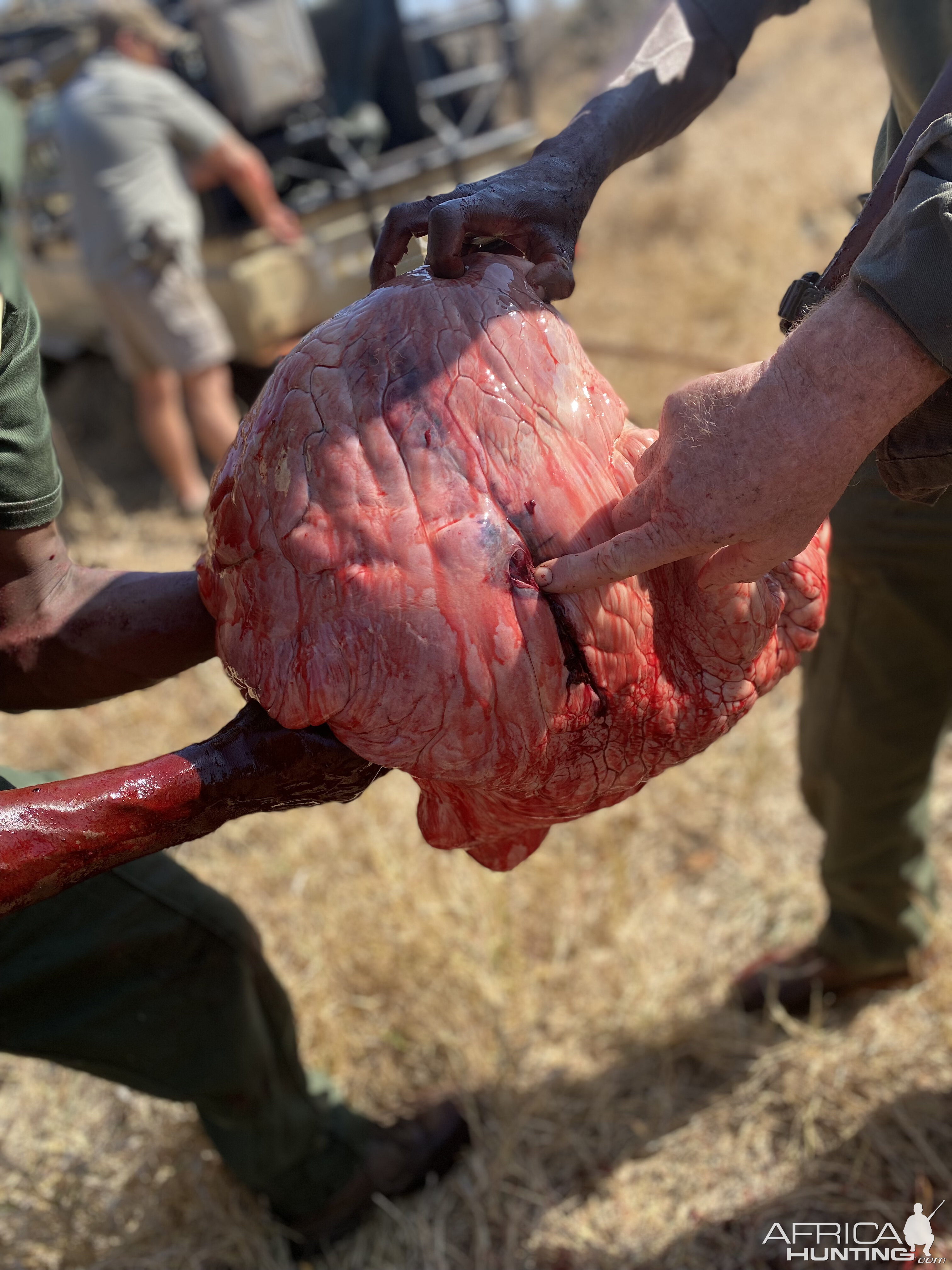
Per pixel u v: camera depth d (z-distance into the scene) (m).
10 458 1.21
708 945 2.36
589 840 2.58
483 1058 2.12
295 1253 1.93
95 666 1.35
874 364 0.92
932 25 1.31
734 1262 1.81
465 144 4.97
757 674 1.19
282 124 4.52
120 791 1.04
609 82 1.38
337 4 4.73
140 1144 2.08
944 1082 2.00
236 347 4.62
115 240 4.04
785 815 2.67
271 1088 1.74
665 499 0.97
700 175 7.10
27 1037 1.48
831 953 2.11
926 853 2.05
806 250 5.90
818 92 8.64
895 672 1.74
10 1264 1.92
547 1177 1.98
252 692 1.06
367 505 1.00
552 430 1.05
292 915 2.44
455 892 2.35
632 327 5.34
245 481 1.07
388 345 1.04
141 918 1.50
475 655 1.00
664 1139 2.00
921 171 0.94
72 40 5.32
